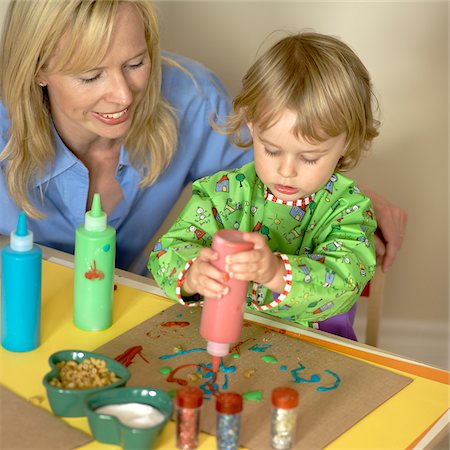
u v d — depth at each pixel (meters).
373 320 1.93
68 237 1.95
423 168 2.54
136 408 1.20
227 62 2.47
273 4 2.40
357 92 1.53
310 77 1.48
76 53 1.59
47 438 1.17
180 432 1.16
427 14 2.40
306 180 1.51
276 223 1.65
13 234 1.37
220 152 2.06
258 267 1.28
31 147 1.79
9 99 1.75
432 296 2.69
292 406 1.15
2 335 1.41
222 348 1.31
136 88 1.71
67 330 1.46
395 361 1.41
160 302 1.55
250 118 1.53
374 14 2.41
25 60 1.67
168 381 1.31
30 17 1.63
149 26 1.74
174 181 2.03
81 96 1.65
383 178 2.56
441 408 1.29
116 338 1.42
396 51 2.44
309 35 1.58
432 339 2.71
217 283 1.27
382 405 1.28
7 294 1.37
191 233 1.60
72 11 1.57
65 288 1.59
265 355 1.39
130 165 1.90
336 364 1.38
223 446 1.15
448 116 2.49
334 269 1.52
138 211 2.03
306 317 1.53
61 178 1.87
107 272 1.44
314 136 1.46
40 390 1.29
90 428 1.17
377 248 1.86
